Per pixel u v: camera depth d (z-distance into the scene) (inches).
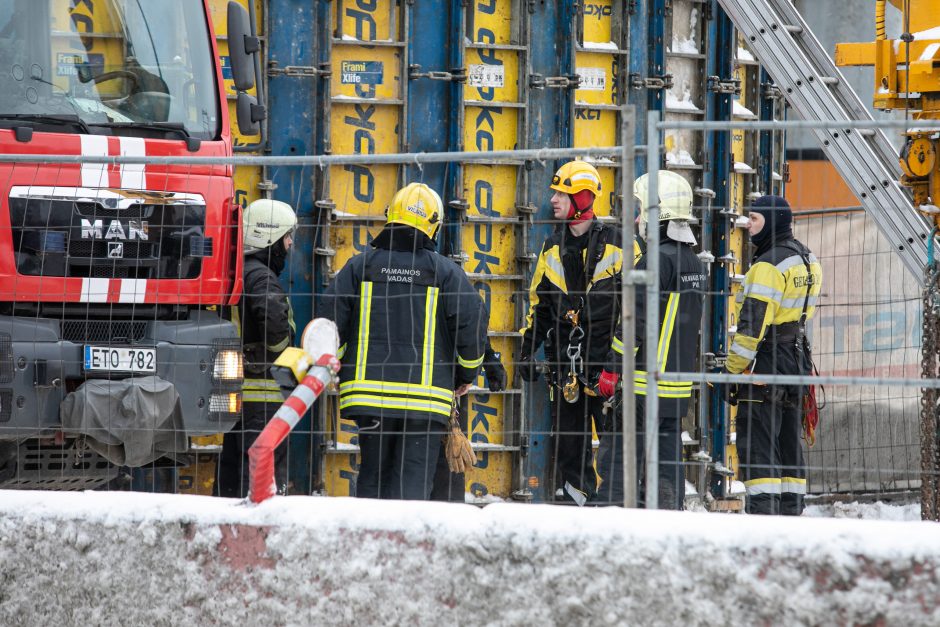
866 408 1321.4
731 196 1408.7
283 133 1203.2
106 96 963.3
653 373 650.2
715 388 1373.0
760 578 582.6
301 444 1194.0
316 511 652.1
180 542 669.9
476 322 982.4
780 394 1089.4
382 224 1246.9
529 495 1272.1
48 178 914.1
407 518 637.3
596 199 1330.0
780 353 1087.0
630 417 648.4
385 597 636.1
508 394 1280.8
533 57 1290.6
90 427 889.5
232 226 977.5
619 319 1116.5
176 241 956.6
